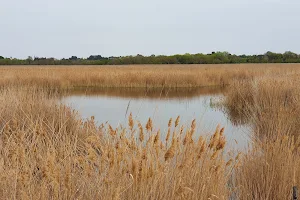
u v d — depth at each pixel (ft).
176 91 60.64
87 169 9.31
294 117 20.12
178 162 9.83
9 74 65.36
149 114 31.81
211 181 9.82
